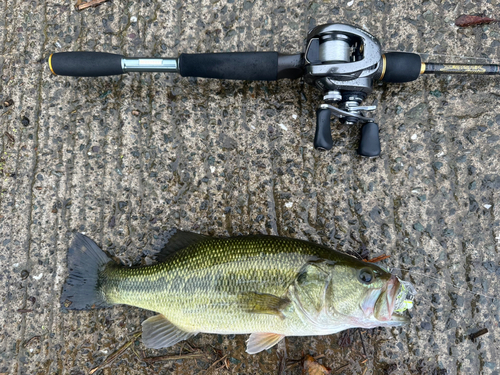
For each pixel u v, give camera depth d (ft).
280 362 1.29
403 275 1.31
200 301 1.15
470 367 1.28
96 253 1.25
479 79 1.34
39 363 1.30
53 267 1.32
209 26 1.38
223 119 1.35
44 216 1.34
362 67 1.14
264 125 1.35
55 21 1.38
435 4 1.37
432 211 1.32
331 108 1.21
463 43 1.36
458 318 1.29
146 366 1.30
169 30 1.38
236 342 1.30
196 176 1.34
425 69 1.22
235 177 1.34
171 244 1.23
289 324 1.13
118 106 1.36
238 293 1.13
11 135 1.36
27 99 1.36
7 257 1.33
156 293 1.17
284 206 1.33
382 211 1.33
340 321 1.14
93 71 1.22
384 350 1.29
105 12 1.38
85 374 1.30
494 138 1.33
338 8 1.37
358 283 1.13
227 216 1.33
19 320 1.31
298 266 1.13
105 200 1.34
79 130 1.35
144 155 1.35
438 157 1.34
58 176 1.35
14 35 1.38
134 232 1.33
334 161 1.34
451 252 1.31
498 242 1.31
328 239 1.32
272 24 1.37
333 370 1.28
